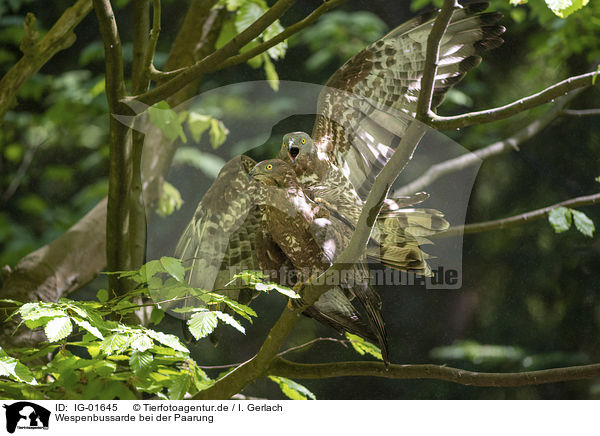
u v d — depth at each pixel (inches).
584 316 373.7
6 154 377.7
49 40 174.4
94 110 337.7
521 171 373.4
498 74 358.6
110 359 134.1
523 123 361.7
